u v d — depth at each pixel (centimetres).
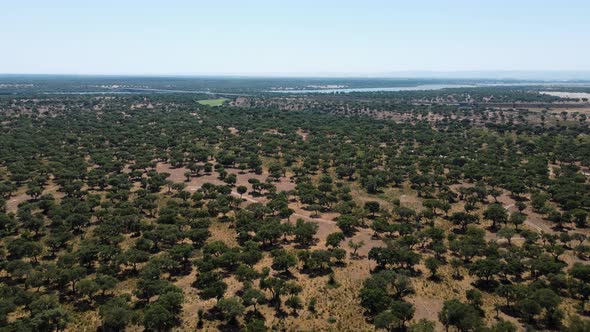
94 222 11975
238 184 16212
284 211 12425
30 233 10794
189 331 7069
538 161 18762
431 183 15900
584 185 14950
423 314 7681
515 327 6819
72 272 8206
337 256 9638
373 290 7806
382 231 11744
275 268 9475
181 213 12225
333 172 18112
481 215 13062
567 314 7650
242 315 7525
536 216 12988
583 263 9800
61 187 15012
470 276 9188
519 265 9056
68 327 7144
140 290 8025
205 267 8744
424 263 9600
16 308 7562
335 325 7344
